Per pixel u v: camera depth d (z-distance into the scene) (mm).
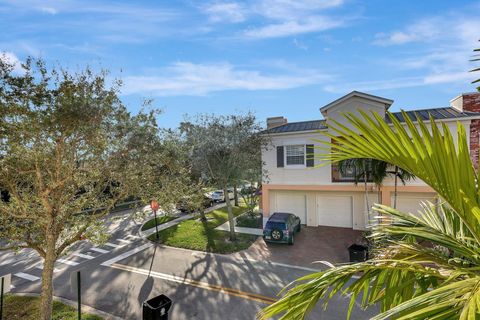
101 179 7738
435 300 1769
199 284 10297
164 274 11273
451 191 1944
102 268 12047
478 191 1906
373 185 14789
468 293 1804
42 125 6012
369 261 2885
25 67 6016
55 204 7312
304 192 17766
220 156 15125
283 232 13875
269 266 11781
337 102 14727
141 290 9953
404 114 2078
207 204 25672
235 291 9688
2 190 7234
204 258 12914
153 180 8477
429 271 2602
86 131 6691
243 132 14906
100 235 8125
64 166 7184
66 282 10711
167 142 8750
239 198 31734
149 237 16484
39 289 10305
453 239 2779
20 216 6895
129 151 7715
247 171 16484
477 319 1612
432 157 1938
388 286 2734
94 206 8242
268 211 17312
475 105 13781
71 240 7758
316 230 16609
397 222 3477
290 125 18328
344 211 17078
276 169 16891
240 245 14398
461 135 1883
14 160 6422
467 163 1870
